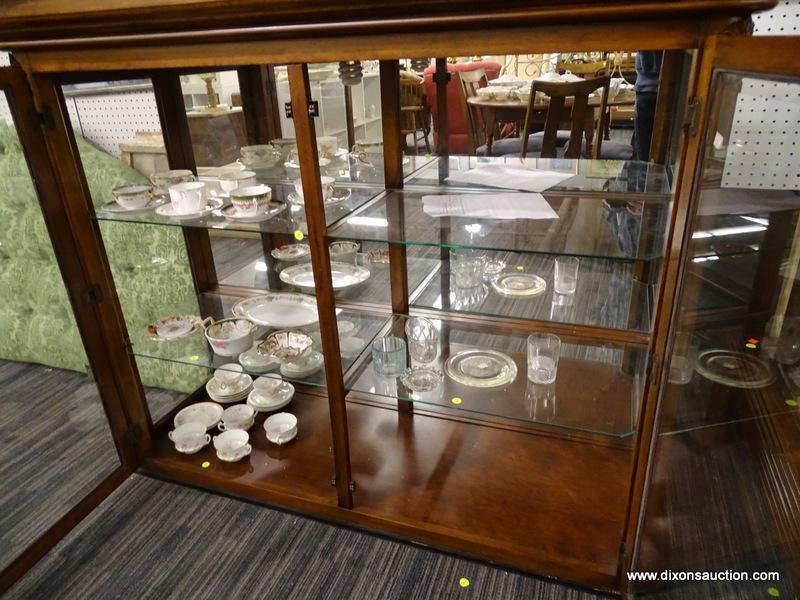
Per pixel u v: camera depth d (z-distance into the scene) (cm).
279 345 153
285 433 163
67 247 131
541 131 302
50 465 158
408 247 170
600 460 154
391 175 152
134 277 158
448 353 157
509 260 177
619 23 81
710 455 114
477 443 162
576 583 124
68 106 141
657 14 77
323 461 157
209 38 99
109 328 145
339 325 164
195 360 156
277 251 175
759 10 73
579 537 130
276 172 161
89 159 152
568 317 149
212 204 145
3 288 171
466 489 145
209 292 182
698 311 99
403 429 168
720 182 92
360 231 127
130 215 139
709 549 113
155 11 95
